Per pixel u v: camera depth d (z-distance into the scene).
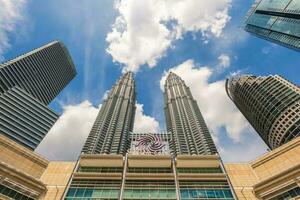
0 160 37.12
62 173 43.62
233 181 41.97
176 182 40.31
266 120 176.88
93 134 150.38
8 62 182.75
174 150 145.38
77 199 36.72
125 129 162.00
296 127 151.88
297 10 158.50
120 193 37.94
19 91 176.38
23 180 37.19
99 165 44.72
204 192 38.19
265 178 38.94
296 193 34.53
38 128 171.50
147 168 44.72
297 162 39.22
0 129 148.25
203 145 139.88
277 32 187.75
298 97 161.88
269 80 190.75
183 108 188.25
